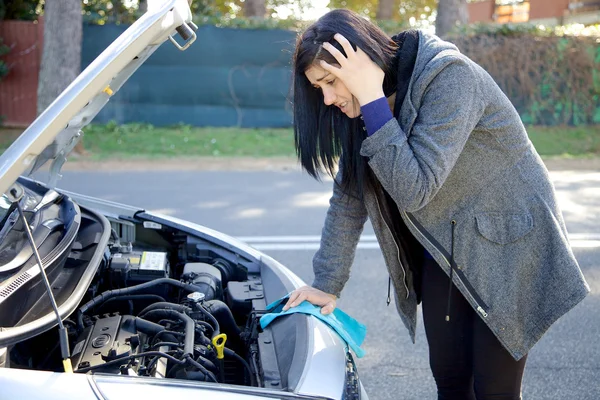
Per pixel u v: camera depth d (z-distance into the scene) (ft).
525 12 73.51
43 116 5.34
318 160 6.97
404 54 6.33
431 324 7.29
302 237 19.95
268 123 41.88
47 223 7.07
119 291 7.78
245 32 40.42
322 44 6.07
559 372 11.79
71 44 35.47
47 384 5.12
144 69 40.34
